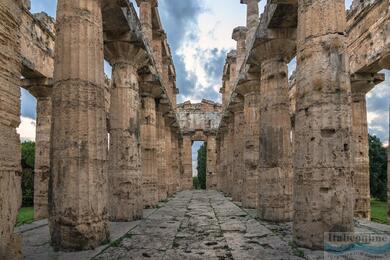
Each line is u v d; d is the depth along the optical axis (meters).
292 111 26.47
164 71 28.19
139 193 14.18
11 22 5.83
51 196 8.62
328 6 8.77
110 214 13.58
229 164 29.11
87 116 8.77
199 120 44.72
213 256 7.84
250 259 7.52
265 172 13.68
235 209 17.92
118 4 11.31
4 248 5.42
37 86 16.59
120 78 14.10
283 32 13.05
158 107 23.92
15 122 5.87
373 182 33.28
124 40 13.38
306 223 8.48
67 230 8.27
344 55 8.68
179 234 10.58
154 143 19.58
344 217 8.13
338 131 8.38
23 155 28.69
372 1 13.82
